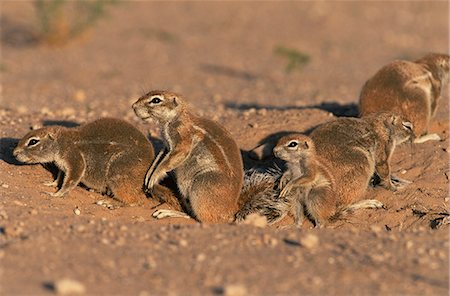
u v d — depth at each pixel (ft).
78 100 108.58
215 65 152.76
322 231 53.93
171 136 60.13
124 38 177.58
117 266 44.93
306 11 207.62
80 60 154.40
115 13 201.16
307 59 149.48
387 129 64.34
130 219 59.21
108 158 61.72
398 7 215.92
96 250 47.29
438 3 221.66
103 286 41.93
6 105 100.27
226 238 50.60
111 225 52.70
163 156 62.28
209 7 211.41
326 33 185.37
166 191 62.39
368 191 65.31
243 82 135.64
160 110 59.93
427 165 67.56
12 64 148.46
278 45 172.76
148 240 49.80
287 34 183.93
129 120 80.84
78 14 171.63
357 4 216.95
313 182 59.06
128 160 61.57
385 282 43.62
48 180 64.13
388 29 190.80
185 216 60.95
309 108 82.53
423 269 45.57
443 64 75.77
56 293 40.55
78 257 45.96
